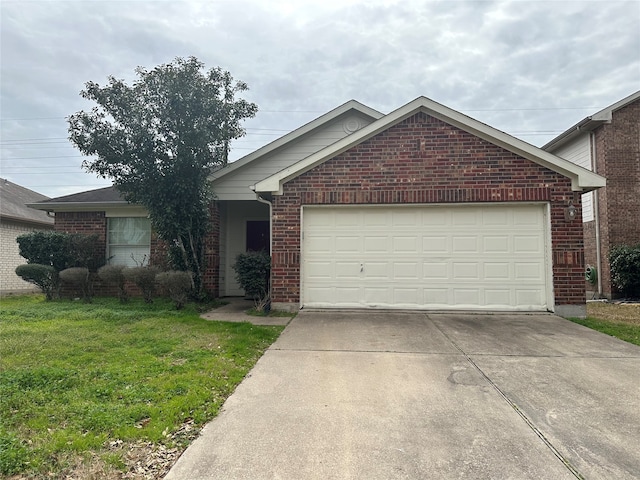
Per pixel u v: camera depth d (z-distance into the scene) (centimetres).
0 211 1526
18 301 1135
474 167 831
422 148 845
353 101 1163
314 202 860
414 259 854
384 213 865
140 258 1183
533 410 371
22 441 301
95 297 1143
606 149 1224
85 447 294
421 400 393
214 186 1148
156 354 543
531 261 828
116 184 953
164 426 330
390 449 301
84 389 407
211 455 292
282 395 406
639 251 1143
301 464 281
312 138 1178
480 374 466
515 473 271
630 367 491
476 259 840
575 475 269
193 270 992
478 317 789
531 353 549
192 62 938
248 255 900
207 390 408
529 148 806
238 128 1015
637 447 305
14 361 502
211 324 736
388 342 606
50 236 1106
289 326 716
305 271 873
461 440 316
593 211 1289
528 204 830
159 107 920
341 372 474
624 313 915
